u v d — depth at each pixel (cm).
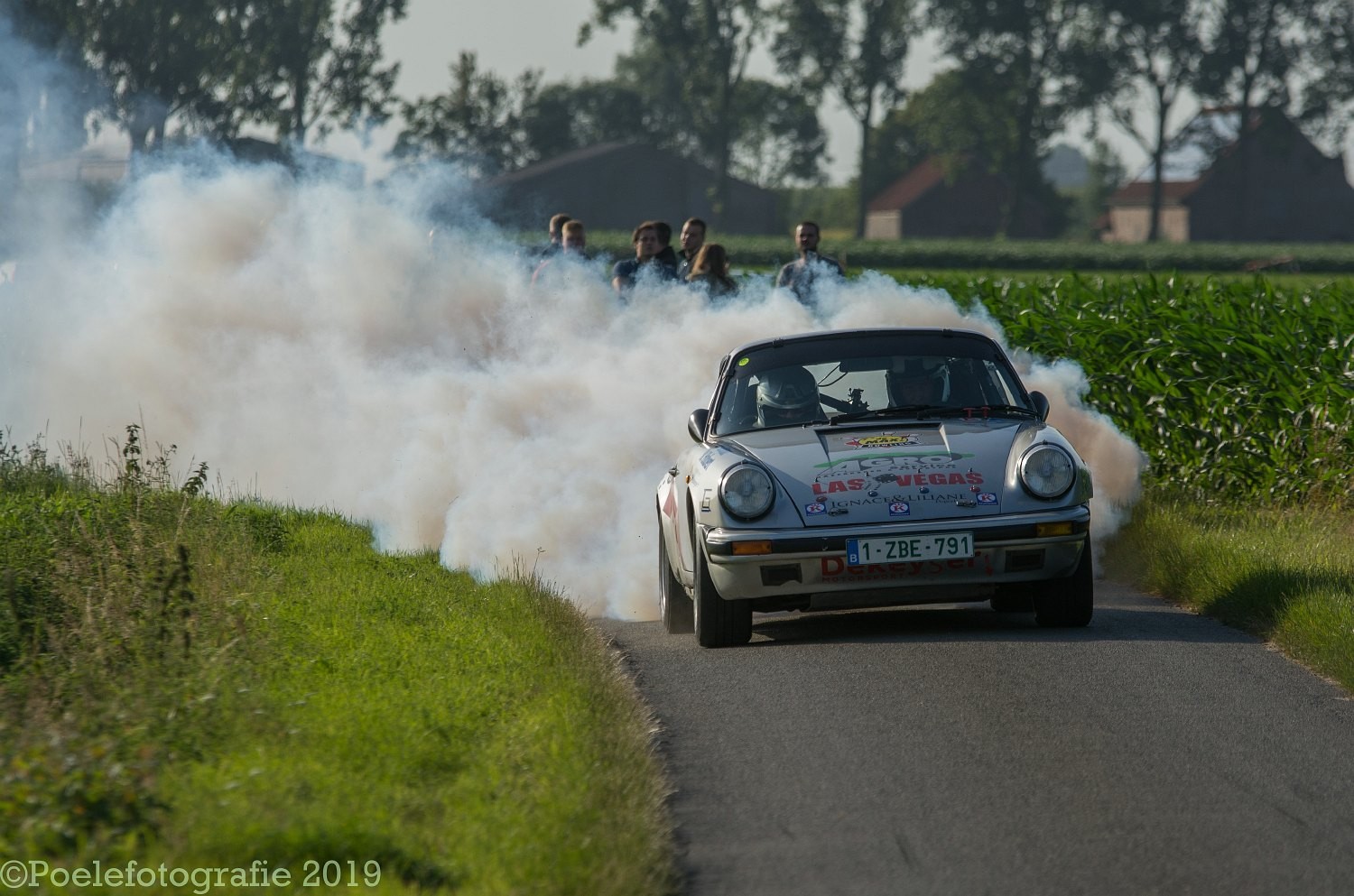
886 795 1972
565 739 2061
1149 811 1881
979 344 3378
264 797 1714
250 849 1580
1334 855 1712
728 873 1697
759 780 2062
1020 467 2922
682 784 2053
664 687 2662
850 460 2975
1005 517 2869
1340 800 1917
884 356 3338
